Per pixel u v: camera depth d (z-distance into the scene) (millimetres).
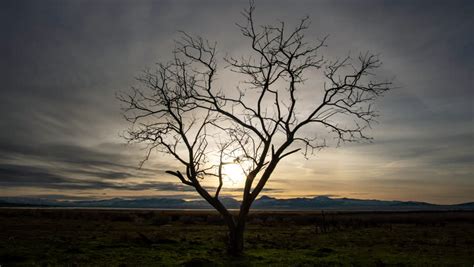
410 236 42406
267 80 23641
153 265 19859
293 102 23688
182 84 24453
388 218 104625
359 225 64500
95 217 87750
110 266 19438
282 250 27000
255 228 59531
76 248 25844
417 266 20219
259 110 23641
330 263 20953
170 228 54938
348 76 24328
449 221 86188
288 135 23672
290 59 23672
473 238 39281
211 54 24359
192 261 20094
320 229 56188
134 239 33000
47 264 19891
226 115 23781
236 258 22172
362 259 22719
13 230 44000
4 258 21547
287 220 88375
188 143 23328
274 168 23516
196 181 23250
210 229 53125
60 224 58594
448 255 24984
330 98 24312
